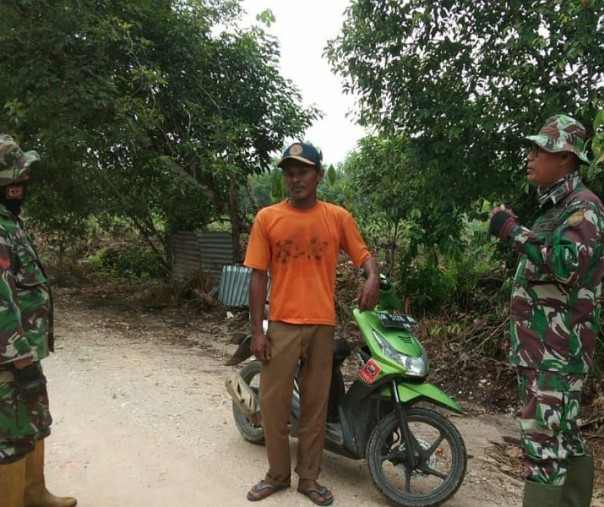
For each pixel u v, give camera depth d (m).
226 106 9.59
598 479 4.08
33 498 2.96
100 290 10.97
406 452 3.20
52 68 7.82
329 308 3.24
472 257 7.53
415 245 7.00
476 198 5.88
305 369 3.26
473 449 4.32
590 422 4.83
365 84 6.11
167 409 4.68
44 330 2.90
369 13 5.77
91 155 8.88
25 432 2.57
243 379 4.07
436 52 5.53
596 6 4.34
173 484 3.44
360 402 3.36
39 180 9.82
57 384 5.21
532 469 2.69
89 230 12.76
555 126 2.70
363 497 3.36
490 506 3.39
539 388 2.66
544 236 2.69
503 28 5.19
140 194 10.09
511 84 5.20
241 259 9.46
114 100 7.87
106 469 3.59
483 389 5.64
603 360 5.29
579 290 2.63
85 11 7.76
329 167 6.67
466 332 6.45
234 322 8.26
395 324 3.37
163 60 8.99
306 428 3.27
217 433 4.24
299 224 3.18
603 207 2.68
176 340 7.47
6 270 2.47
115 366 5.91
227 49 9.45
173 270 10.95
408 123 5.90
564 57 4.54
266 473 3.51
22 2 7.47
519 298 2.77
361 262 3.32
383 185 7.27
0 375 2.50
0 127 8.05
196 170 9.35
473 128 5.38
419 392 3.18
